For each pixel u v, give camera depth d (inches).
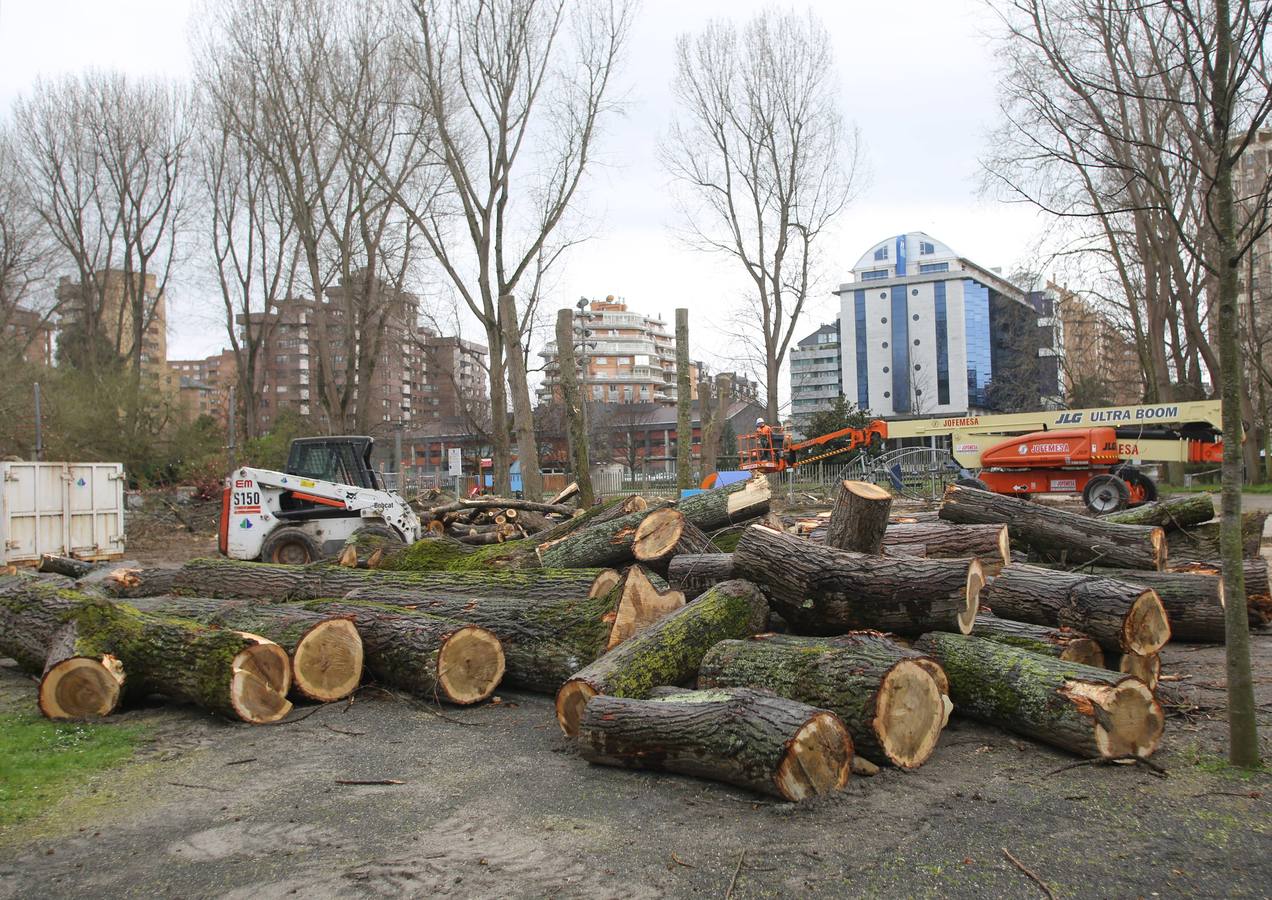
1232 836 165.0
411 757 226.2
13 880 160.9
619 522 380.5
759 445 1128.8
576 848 168.2
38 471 616.1
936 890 148.1
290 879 158.6
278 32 1080.8
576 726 230.5
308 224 1146.0
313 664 272.5
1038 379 1862.7
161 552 816.3
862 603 255.8
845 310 3826.3
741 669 228.8
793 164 1182.9
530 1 884.0
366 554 436.5
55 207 1542.8
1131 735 204.4
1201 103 215.5
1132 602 255.6
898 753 201.3
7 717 268.7
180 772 218.2
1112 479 808.9
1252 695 200.5
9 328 1552.7
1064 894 145.7
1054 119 283.1
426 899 150.3
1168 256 1095.0
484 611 298.0
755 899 147.2
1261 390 1274.6
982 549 318.7
